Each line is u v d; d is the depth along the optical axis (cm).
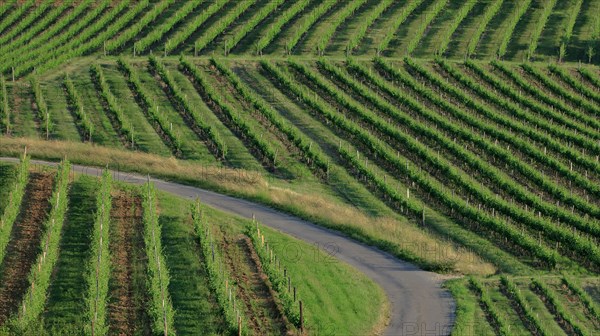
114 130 14275
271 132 14375
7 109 14400
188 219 11119
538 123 14800
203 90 15862
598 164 13325
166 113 14938
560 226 11700
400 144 13975
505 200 12369
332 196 12444
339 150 13550
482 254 11044
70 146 13400
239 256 10306
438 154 13562
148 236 10188
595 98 16050
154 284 9056
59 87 15888
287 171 13138
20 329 8425
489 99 15725
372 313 9438
